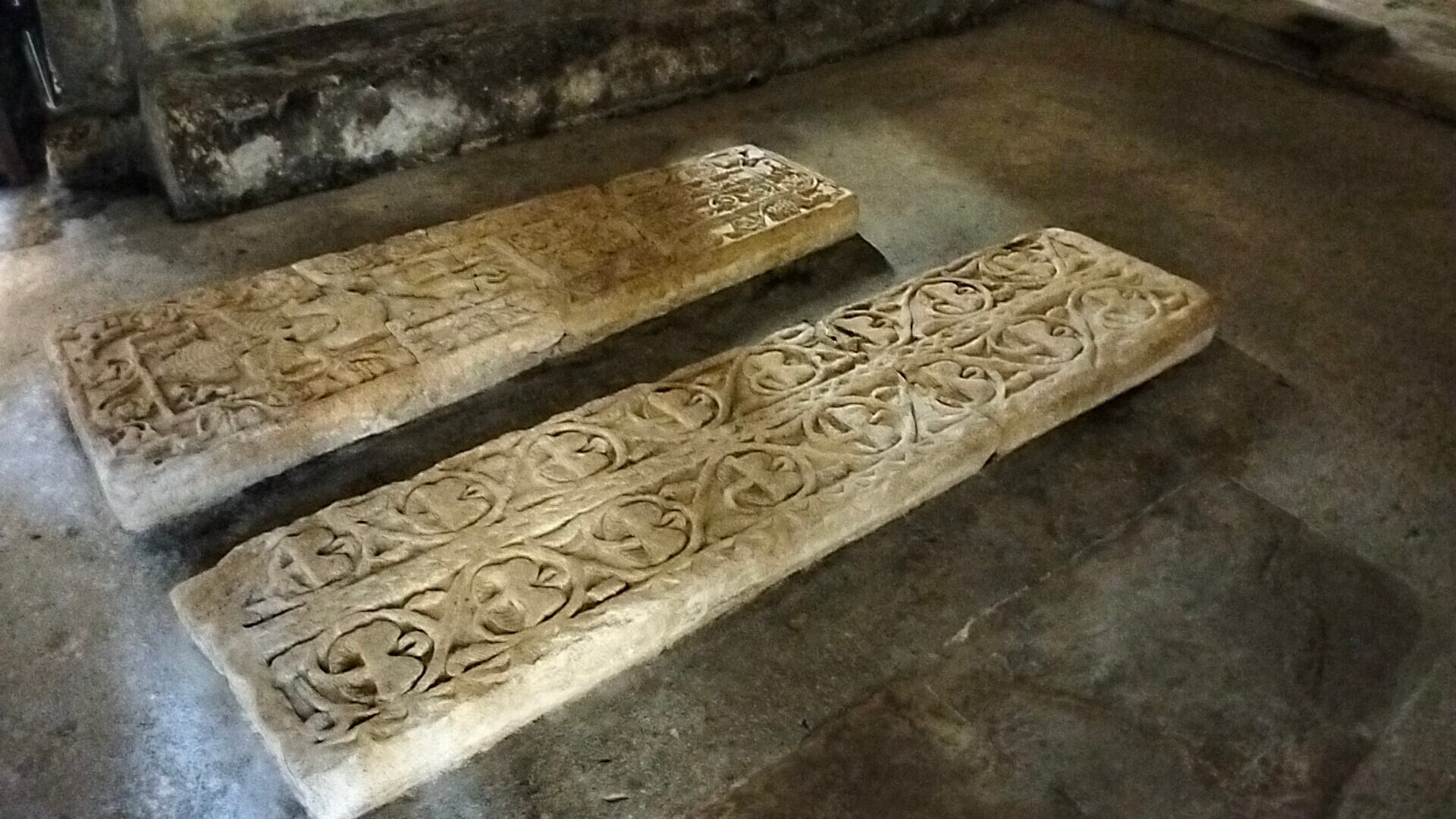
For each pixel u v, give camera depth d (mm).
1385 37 4098
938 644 1874
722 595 1849
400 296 2424
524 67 3238
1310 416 2408
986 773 1682
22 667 1778
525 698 1676
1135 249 2959
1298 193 3252
